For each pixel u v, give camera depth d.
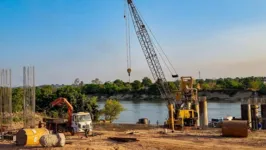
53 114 68.81
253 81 182.62
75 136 38.41
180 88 59.62
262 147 28.06
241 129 33.84
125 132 42.28
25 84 39.97
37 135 30.11
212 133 38.88
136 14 59.03
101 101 176.00
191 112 53.53
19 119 52.66
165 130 43.19
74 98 75.25
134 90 193.00
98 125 54.97
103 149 27.55
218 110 105.38
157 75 60.91
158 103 146.25
